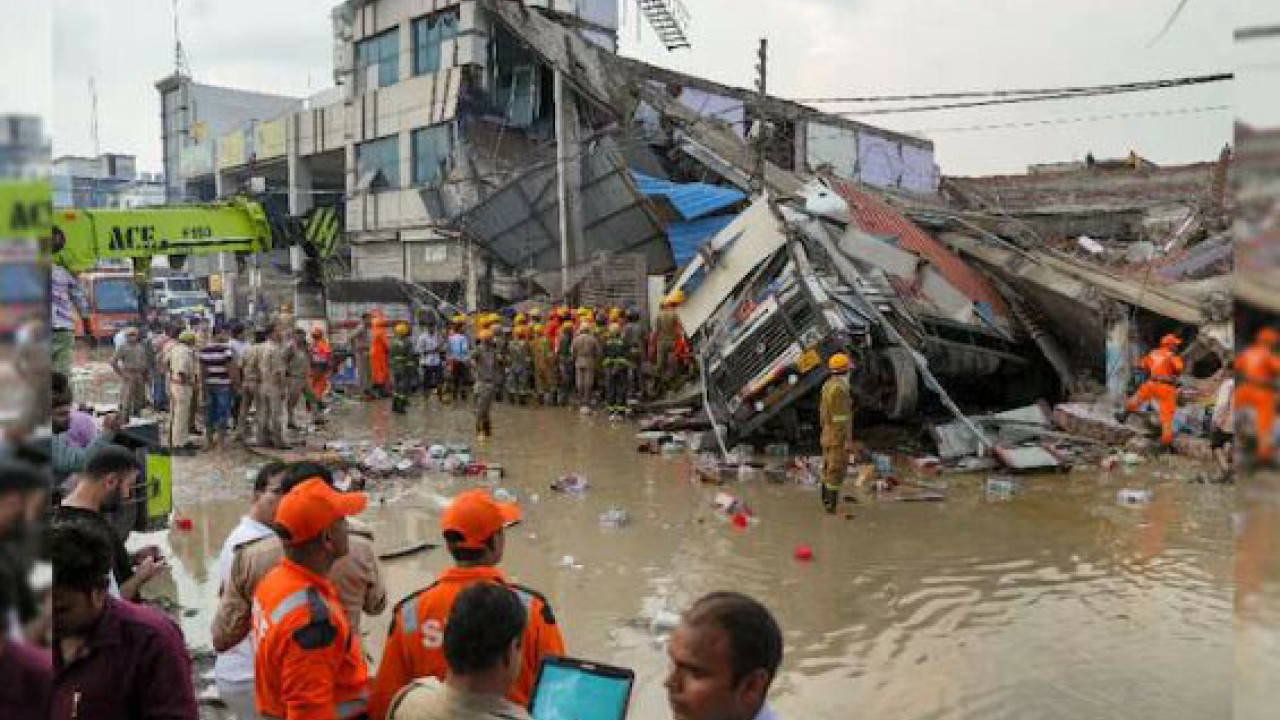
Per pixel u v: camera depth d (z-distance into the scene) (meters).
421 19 31.89
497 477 12.52
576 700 2.99
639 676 6.12
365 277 34.78
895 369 13.72
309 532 3.27
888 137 39.53
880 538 9.55
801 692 5.90
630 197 24.45
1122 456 13.28
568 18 28.83
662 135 26.67
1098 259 20.00
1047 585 8.02
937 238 18.23
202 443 14.77
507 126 30.53
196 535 9.45
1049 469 12.65
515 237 26.31
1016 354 17.34
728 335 14.29
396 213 32.94
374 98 33.72
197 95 48.00
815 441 14.74
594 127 27.80
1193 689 5.89
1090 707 5.64
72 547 2.74
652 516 10.48
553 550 9.15
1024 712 5.59
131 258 17.34
